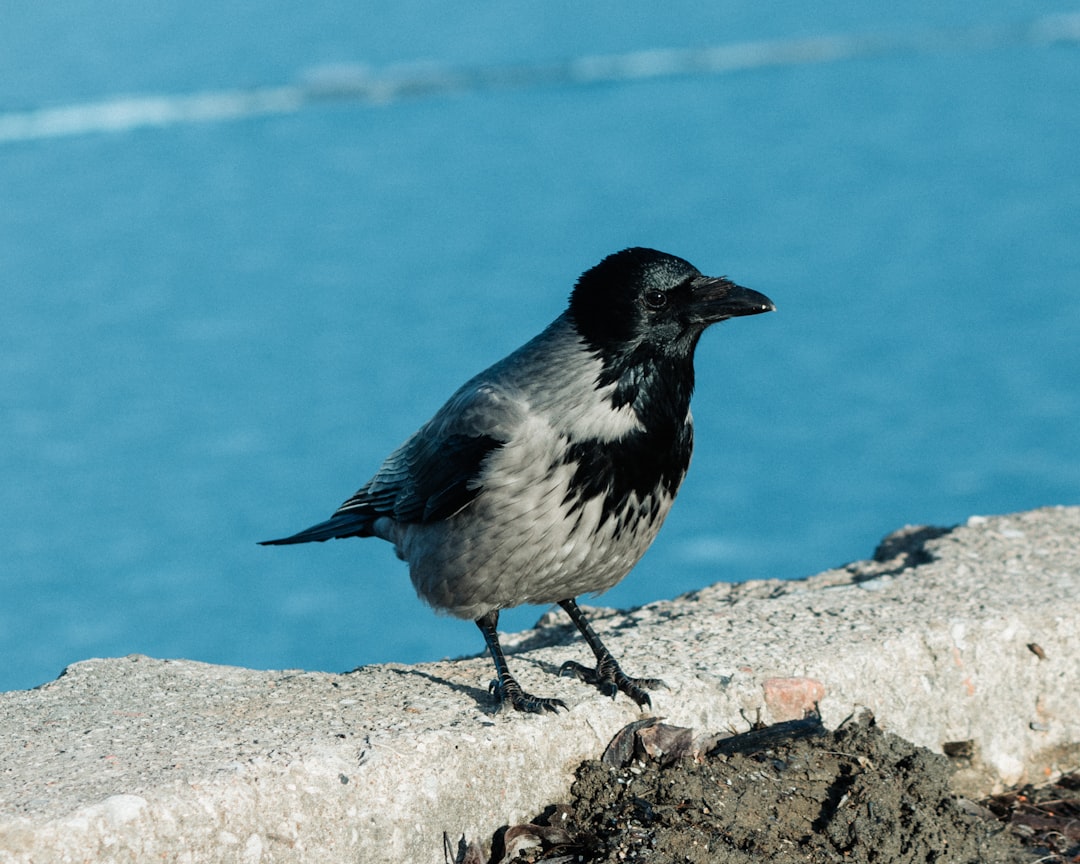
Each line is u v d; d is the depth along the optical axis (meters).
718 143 53.03
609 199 44.75
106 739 4.92
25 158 55.94
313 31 92.62
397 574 19.70
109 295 36.53
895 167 47.16
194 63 79.62
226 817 4.47
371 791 4.75
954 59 69.56
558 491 5.40
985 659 6.19
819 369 27.98
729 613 6.46
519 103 65.00
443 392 27.06
